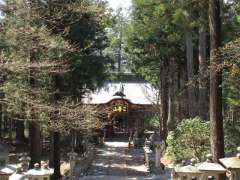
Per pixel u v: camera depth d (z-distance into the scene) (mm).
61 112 17984
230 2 19859
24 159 12859
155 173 25094
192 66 26781
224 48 12984
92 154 32719
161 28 26875
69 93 23766
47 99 18891
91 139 40531
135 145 41188
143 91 46594
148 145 30875
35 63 14906
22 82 18422
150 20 26672
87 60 24875
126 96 50500
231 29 22984
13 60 14602
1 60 14023
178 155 19734
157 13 23828
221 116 14062
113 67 29078
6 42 15875
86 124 18969
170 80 33750
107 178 23703
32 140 20922
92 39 24312
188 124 20016
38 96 17672
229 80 17266
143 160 32344
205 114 25125
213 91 14086
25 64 14539
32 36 15703
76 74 24547
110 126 49406
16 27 15961
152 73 39250
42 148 32750
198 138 19531
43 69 17031
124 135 49938
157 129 43781
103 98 48781
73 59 23453
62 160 30078
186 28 21094
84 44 24000
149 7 25406
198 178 11008
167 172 22422
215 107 14039
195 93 27391
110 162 31609
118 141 46094
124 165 30203
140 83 53469
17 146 35469
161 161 26672
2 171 10406
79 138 34656
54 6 19547
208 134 19453
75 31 22781
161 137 34375
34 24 18062
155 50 32281
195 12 20844
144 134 45688
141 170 27812
